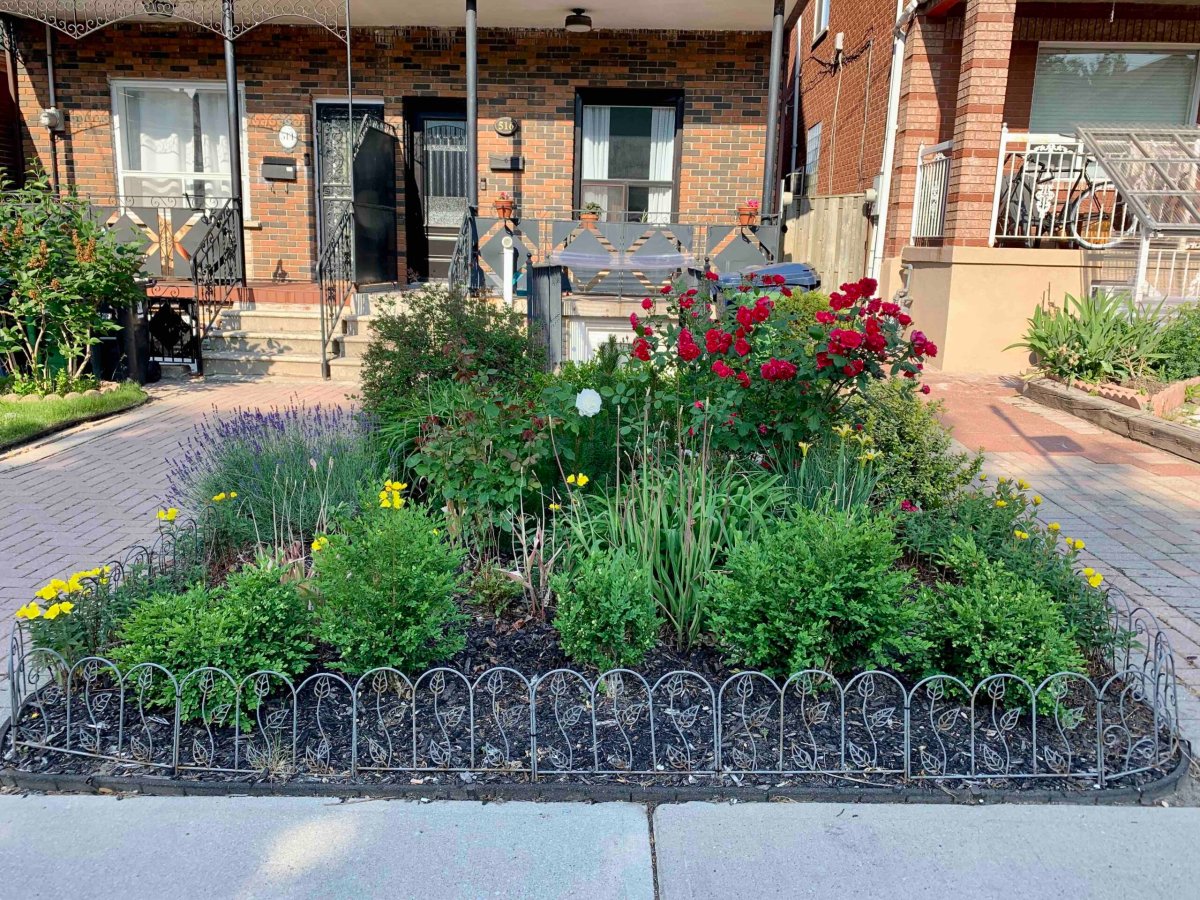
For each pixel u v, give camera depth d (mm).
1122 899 2484
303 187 12469
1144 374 8266
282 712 3287
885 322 4863
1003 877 2559
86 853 2629
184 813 2811
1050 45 11109
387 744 3102
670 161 12391
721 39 11914
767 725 3219
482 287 10648
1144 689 3416
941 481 5012
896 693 3412
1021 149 10758
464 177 12539
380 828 2740
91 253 8477
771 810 2832
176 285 11562
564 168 12258
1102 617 3658
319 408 6117
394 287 11898
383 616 3287
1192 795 2957
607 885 2518
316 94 12227
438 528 4281
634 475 4328
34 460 6816
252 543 4738
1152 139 9508
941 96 10617
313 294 11172
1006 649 3180
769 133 10477
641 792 2889
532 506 4801
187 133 12547
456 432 4523
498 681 3469
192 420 8055
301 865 2586
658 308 9852
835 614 3262
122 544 5102
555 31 11953
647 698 3328
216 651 3168
